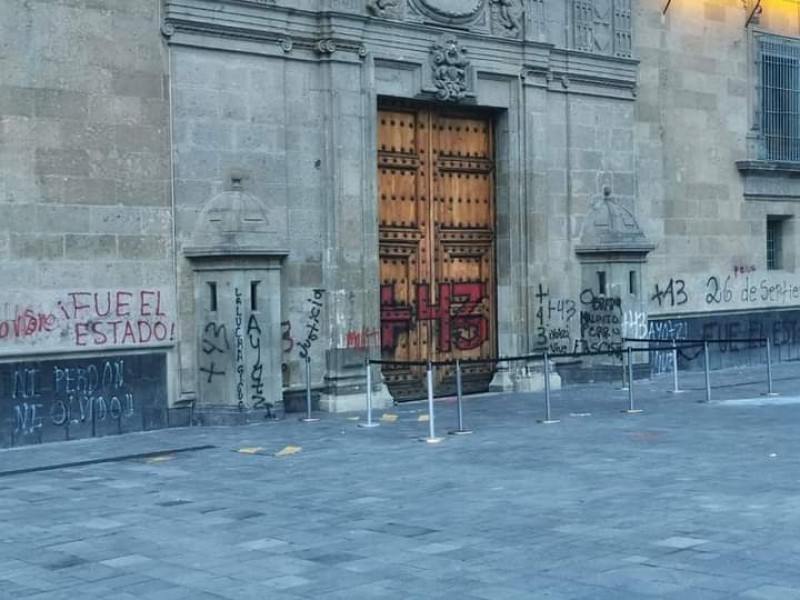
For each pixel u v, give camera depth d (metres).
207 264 15.52
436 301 19.42
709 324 24.34
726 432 13.70
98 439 14.37
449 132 19.66
